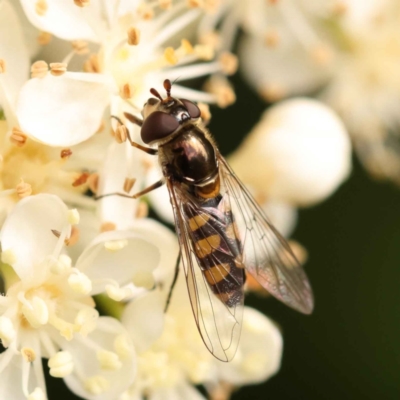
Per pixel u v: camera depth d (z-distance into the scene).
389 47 0.09
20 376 0.07
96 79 0.08
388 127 0.09
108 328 0.07
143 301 0.07
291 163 0.09
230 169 0.08
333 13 0.09
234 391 0.09
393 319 0.09
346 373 0.09
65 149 0.08
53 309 0.07
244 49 0.09
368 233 0.09
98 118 0.08
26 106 0.07
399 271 0.09
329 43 0.09
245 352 0.08
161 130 0.08
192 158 0.08
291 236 0.09
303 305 0.08
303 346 0.09
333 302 0.09
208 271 0.08
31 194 0.08
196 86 0.09
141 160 0.08
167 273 0.08
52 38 0.08
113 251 0.07
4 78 0.07
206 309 0.08
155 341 0.08
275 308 0.09
